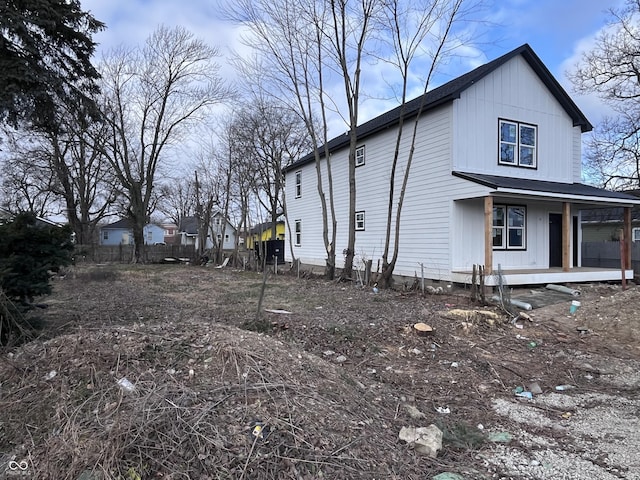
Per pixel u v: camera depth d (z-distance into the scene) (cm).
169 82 2602
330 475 236
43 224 534
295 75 1377
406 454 281
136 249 2584
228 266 2153
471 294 891
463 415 376
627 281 1284
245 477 224
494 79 1253
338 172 1778
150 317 704
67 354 343
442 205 1216
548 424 359
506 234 1273
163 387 291
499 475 271
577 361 556
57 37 1109
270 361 346
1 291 449
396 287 1104
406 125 1369
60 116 1251
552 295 1007
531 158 1334
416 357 541
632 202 1234
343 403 320
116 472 223
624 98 2070
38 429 271
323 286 1176
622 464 286
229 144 2859
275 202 3303
